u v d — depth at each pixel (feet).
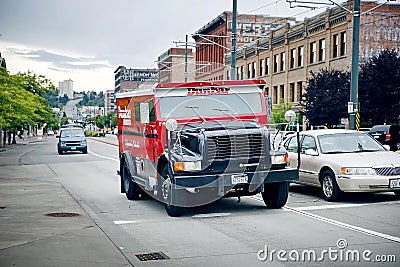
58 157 117.60
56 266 24.36
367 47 143.54
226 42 211.41
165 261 25.75
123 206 44.27
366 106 126.31
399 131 102.27
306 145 47.16
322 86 134.31
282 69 182.50
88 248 27.99
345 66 143.74
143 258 26.48
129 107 47.83
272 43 187.42
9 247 27.99
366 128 126.62
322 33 155.63
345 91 127.75
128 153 47.83
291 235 30.83
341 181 41.42
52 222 35.40
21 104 163.53
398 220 34.53
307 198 45.42
